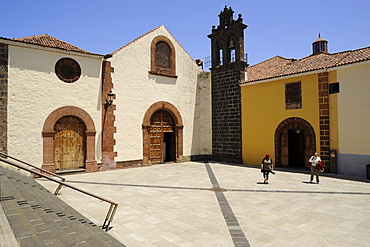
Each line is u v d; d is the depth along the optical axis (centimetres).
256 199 977
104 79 1683
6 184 864
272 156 1794
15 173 1219
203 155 2231
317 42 2598
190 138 2173
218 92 2155
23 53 1400
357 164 1410
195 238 626
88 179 1375
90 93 1622
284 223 726
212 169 1720
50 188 1135
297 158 1975
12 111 1359
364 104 1386
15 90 1370
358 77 1410
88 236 507
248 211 832
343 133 1466
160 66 2006
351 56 1534
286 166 1744
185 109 2148
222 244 593
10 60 1359
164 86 2012
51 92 1480
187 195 1039
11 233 415
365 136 1381
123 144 1761
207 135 2234
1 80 1330
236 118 2020
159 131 2011
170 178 1403
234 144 2034
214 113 2186
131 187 1184
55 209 696
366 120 1378
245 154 1964
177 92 2095
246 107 1958
